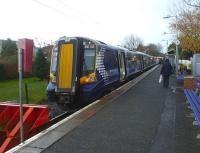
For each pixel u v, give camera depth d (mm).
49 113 14273
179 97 17609
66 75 17547
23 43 9508
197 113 10555
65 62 17641
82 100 17891
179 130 10414
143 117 12336
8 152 8359
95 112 13266
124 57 29531
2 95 25859
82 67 17906
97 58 18344
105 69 20266
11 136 12086
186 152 8344
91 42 18328
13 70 43156
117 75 24953
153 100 16516
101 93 19438
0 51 53500
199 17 33000
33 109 13250
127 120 11812
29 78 45344
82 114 12844
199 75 21203
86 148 8664
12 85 35375
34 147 8734
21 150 8484
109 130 10422
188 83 17922
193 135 9852
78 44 17750
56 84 17703
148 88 22344
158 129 10539
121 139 9438
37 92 27797
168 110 13734
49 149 8586
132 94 18984
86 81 17797
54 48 18375
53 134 9945
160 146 8812
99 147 8742
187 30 34031
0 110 14500
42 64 43875
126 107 14453
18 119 13945
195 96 14578
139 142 9164
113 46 24844
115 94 18984
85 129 10539
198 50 33688
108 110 13734
